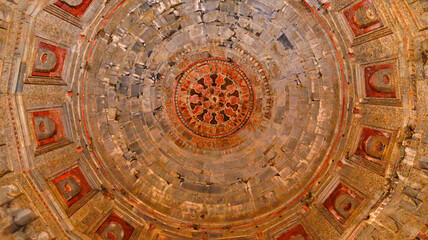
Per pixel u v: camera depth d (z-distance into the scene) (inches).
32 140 380.2
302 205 502.6
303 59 511.8
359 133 454.0
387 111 400.2
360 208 417.4
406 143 373.4
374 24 387.9
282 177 540.7
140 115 552.1
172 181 552.7
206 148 588.4
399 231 368.8
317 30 465.4
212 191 553.3
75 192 445.7
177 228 509.4
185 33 523.8
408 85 360.2
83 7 410.0
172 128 584.7
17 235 353.7
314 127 522.3
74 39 420.2
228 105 600.7
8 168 356.5
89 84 468.1
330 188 480.4
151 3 465.7
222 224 517.3
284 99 559.8
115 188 498.3
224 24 519.2
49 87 401.4
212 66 585.3
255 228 505.0
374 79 418.6
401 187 378.3
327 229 446.9
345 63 451.5
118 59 495.5
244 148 585.0
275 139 565.9
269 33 515.2
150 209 513.0
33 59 368.5
